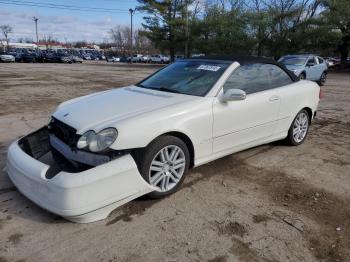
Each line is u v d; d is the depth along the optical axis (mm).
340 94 13133
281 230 3121
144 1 47344
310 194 3852
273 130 4961
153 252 2768
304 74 15883
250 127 4508
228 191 3867
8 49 86250
